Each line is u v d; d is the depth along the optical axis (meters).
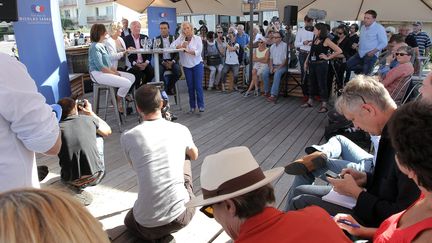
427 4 7.70
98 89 5.52
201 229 2.75
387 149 1.75
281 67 7.60
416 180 1.08
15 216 0.60
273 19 15.30
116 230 2.71
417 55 6.51
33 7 5.05
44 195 0.65
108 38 5.75
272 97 7.59
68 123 2.82
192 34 6.06
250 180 1.29
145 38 6.38
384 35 6.59
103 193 3.32
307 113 6.60
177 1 10.57
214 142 4.88
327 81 6.91
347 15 9.04
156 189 2.31
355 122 1.88
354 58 6.98
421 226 1.05
